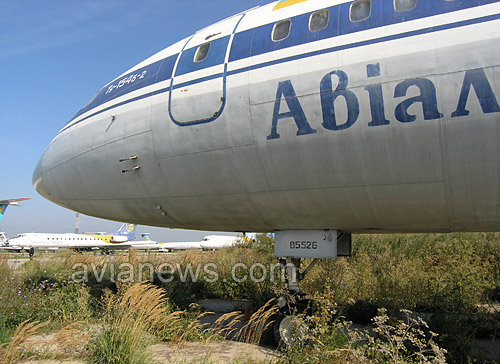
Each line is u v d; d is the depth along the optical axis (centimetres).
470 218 395
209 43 500
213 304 855
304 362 387
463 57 329
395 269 886
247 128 429
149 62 572
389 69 358
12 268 770
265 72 426
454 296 662
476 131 328
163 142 492
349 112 373
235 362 415
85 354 438
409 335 388
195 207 526
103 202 610
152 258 1282
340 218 454
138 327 461
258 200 468
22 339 394
